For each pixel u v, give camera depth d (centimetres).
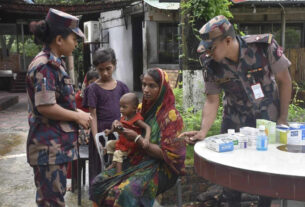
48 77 259
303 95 849
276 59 290
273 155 237
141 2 1325
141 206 268
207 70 305
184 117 490
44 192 273
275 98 308
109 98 371
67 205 398
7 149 678
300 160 225
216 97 314
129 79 1538
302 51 1030
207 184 397
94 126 363
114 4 1337
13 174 515
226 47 277
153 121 282
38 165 270
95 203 289
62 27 269
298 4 992
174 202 387
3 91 1998
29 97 272
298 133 265
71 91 279
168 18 1279
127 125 290
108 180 279
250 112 309
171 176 287
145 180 269
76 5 1338
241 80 296
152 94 276
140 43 1491
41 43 280
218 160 227
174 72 1206
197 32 534
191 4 527
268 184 200
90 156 373
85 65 1855
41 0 2291
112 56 370
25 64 2089
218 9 529
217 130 422
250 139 260
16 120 1043
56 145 269
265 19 1259
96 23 1627
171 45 1351
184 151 281
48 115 263
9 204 405
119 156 290
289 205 370
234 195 335
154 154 274
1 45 2038
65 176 281
